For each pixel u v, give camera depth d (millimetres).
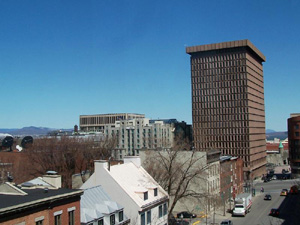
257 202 95188
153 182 51688
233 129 183625
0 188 31156
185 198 71750
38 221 28344
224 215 76250
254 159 185125
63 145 93500
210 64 192750
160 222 48969
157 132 198875
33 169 89125
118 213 39969
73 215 32469
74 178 85938
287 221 70188
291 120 154000
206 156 74750
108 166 46719
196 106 193875
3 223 25047
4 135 157250
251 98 189000
